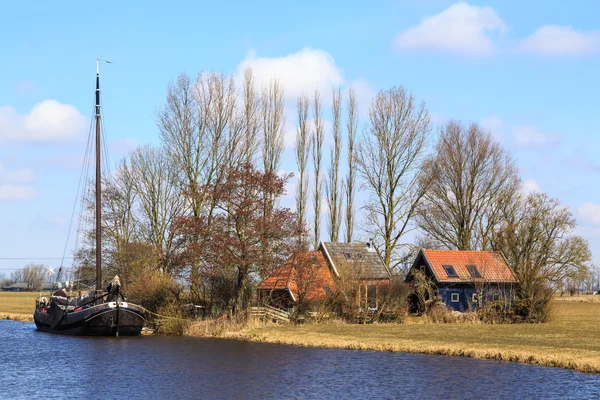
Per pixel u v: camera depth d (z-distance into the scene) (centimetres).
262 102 6294
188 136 6019
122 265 6431
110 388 2973
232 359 3753
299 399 2727
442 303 5912
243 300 5381
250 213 5181
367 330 4875
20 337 5119
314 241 6900
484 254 6494
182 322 5212
